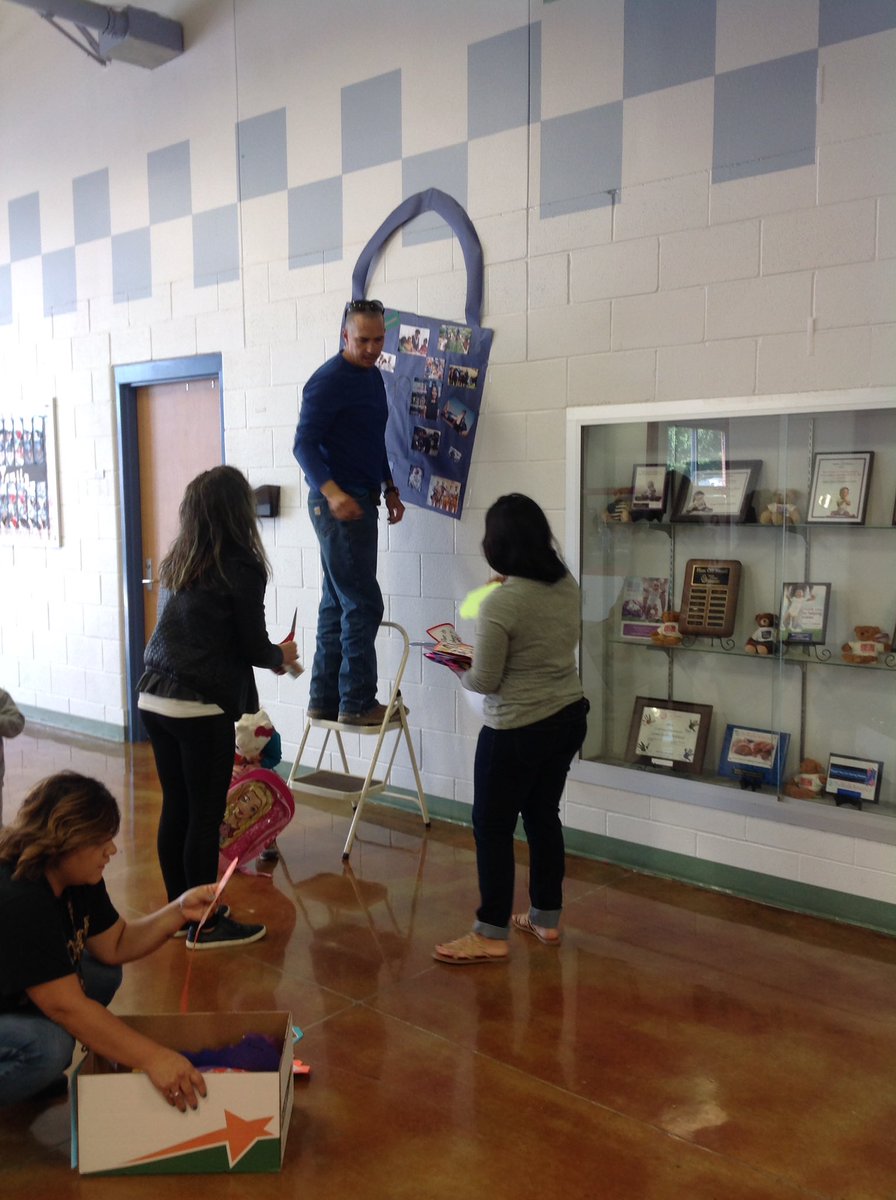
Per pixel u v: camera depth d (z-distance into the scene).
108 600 6.22
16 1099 2.28
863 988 3.04
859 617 3.54
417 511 4.59
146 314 5.75
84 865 2.19
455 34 4.27
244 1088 2.18
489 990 3.03
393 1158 2.26
